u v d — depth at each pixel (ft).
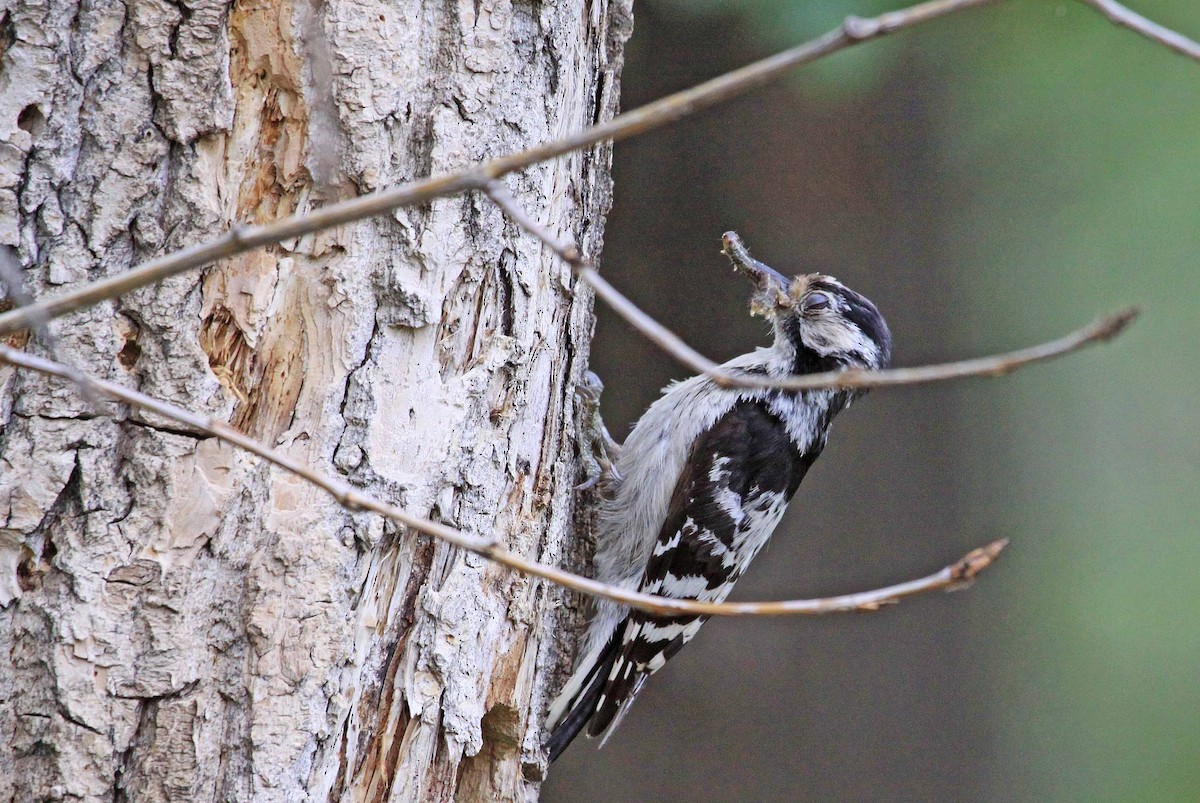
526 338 23.61
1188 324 52.13
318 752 20.58
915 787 44.04
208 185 19.75
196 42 19.45
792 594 44.24
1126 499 58.03
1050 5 39.81
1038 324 44.88
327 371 20.77
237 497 19.84
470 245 22.26
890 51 36.94
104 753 19.15
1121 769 52.42
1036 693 48.34
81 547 19.12
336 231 20.74
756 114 41.73
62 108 18.89
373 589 21.31
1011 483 48.14
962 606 46.14
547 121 23.72
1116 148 41.70
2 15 18.58
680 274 41.45
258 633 20.04
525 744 26.17
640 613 33.30
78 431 19.03
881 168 42.27
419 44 21.44
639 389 41.29
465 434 22.39
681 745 42.75
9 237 18.69
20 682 18.99
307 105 20.40
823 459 45.03
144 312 19.36
